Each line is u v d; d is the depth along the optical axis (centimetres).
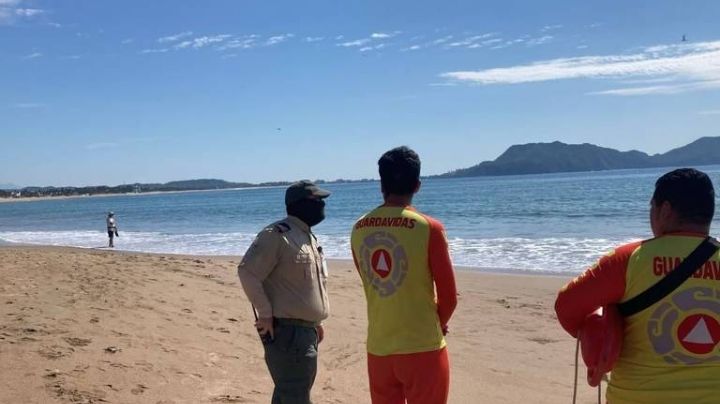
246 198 12062
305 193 424
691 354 230
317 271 424
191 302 874
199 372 575
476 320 928
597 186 7469
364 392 582
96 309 761
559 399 592
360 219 373
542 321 919
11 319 673
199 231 3497
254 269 399
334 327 834
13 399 471
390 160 357
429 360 345
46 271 1081
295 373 408
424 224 346
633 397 239
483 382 640
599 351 241
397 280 346
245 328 755
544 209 3838
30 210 9825
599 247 1872
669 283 234
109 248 2583
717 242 240
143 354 600
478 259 1750
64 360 556
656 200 252
